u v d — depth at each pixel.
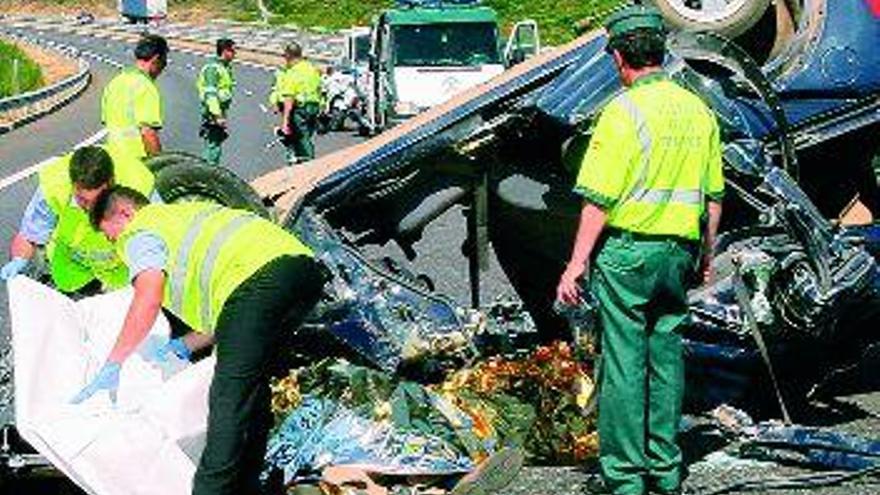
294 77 19.22
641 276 5.50
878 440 6.22
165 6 93.00
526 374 6.45
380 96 22.86
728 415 6.41
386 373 6.48
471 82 22.27
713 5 7.09
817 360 6.78
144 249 4.87
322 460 5.60
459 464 5.66
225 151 23.48
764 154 6.44
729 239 6.61
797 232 6.38
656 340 5.65
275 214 6.86
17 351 5.02
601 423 5.62
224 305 4.88
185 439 4.89
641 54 5.54
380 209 7.23
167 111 36.47
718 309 6.49
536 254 7.62
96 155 5.09
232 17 104.31
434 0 23.31
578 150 6.75
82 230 6.55
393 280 6.70
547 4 62.16
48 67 60.75
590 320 6.39
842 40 7.10
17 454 5.76
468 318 6.76
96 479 4.80
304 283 4.97
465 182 7.11
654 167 5.46
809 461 6.11
